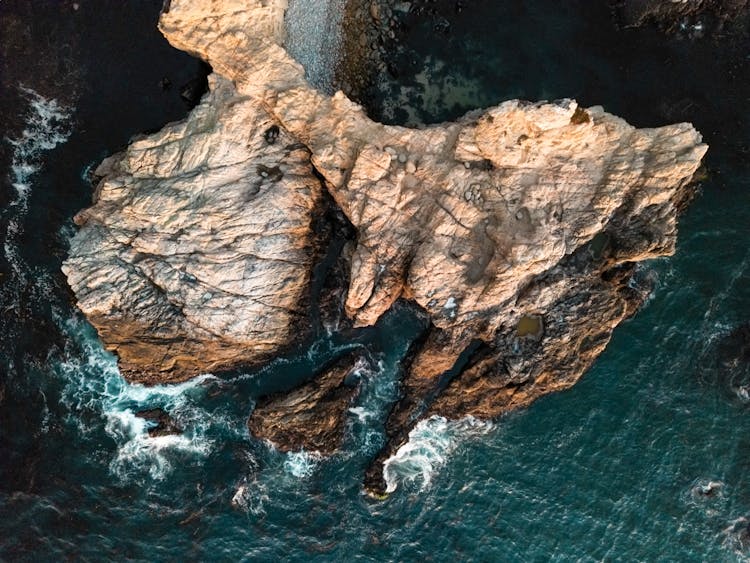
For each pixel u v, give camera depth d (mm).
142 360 35062
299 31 33688
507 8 36594
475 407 35250
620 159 31656
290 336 35062
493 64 36531
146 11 35938
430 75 36312
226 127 32250
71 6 35906
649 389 35562
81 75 36250
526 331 34031
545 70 36500
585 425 35625
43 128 36656
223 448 36094
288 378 35688
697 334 35656
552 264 31672
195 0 30703
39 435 36750
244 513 35875
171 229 32781
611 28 36500
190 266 32781
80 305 33469
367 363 35438
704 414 35344
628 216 32281
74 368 36688
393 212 32125
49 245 36906
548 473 35562
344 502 35750
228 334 33438
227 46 31609
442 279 32406
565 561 35062
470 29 36500
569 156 31531
